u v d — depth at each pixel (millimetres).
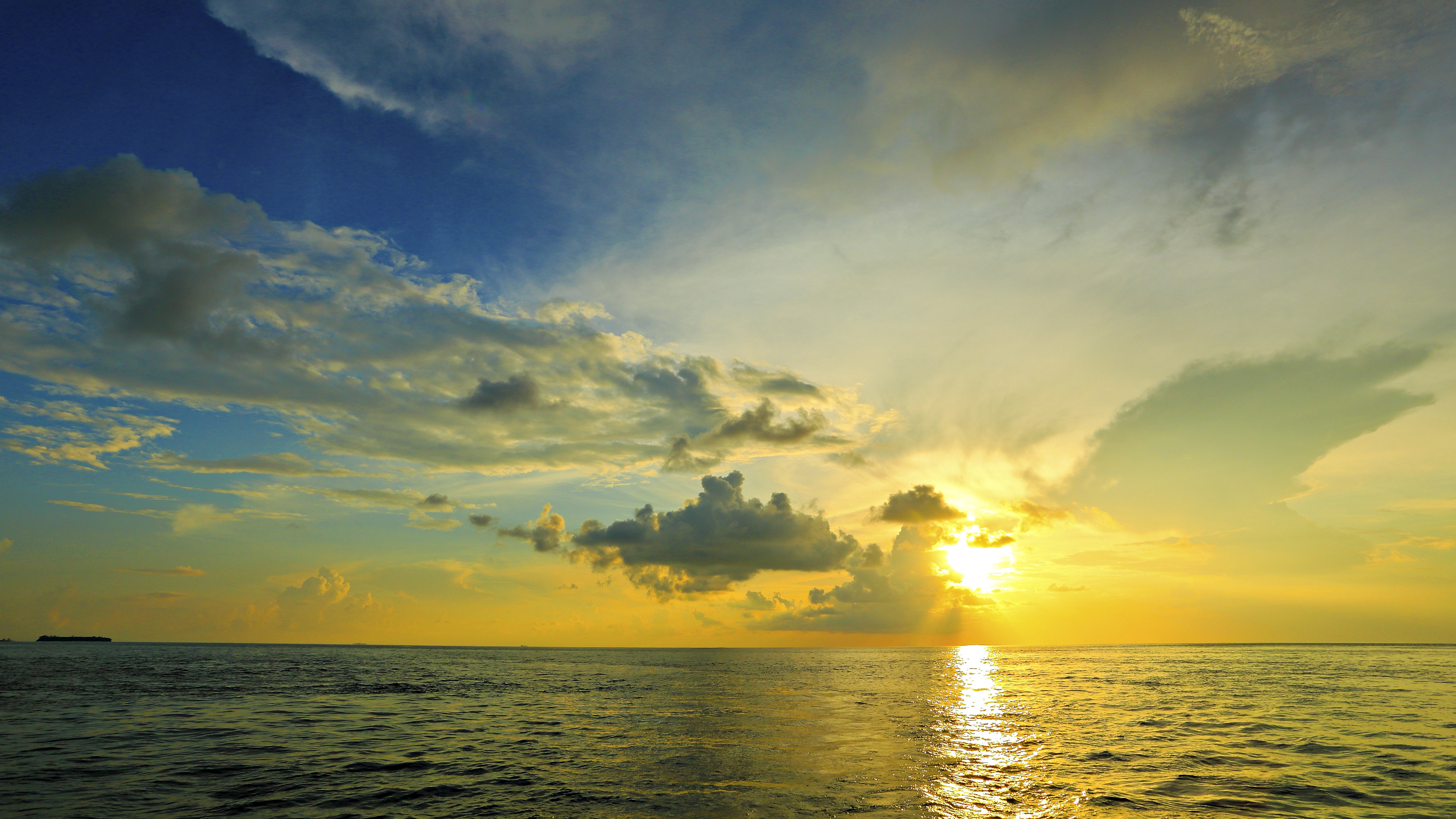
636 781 25297
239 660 139250
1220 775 26188
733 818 20438
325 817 20766
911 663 145250
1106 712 47344
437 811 21359
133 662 118500
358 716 45406
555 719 43906
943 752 31250
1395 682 73938
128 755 30359
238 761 29062
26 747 32406
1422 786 24312
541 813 21078
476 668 118938
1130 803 22156
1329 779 25500
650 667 128875
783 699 58219
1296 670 99688
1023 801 22328
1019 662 146500
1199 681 79000
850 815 20719
